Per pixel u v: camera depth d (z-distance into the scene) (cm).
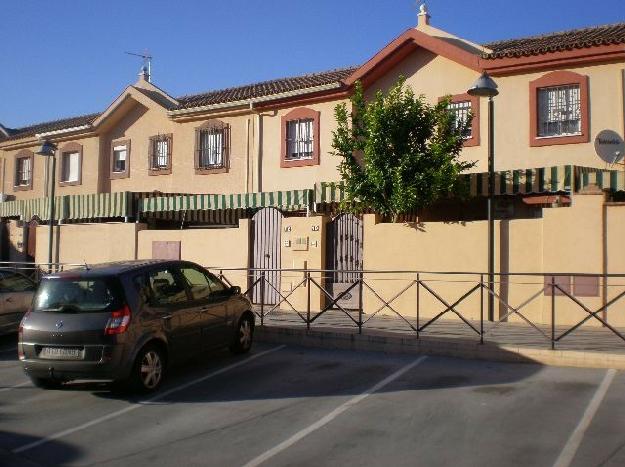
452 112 1551
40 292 882
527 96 1562
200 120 2123
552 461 571
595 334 1111
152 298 895
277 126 1947
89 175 2417
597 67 1482
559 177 1289
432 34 1766
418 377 902
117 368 823
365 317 1369
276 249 1593
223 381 925
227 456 624
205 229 1723
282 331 1195
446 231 1348
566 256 1227
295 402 802
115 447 665
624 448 596
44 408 814
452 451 608
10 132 2953
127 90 2275
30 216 2281
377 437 658
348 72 1980
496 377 883
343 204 1476
